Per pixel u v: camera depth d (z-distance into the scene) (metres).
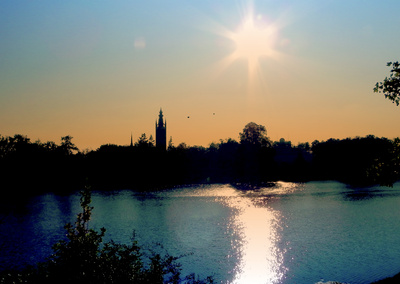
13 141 160.88
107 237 56.06
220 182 141.88
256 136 158.50
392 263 40.97
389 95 23.48
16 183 140.88
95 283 9.80
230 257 44.59
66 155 163.38
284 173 166.50
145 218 72.25
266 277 37.34
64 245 10.41
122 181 153.88
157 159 157.50
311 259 43.31
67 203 95.12
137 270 11.10
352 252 45.78
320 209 78.19
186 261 42.72
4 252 47.78
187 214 76.06
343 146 163.25
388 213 71.69
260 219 69.38
